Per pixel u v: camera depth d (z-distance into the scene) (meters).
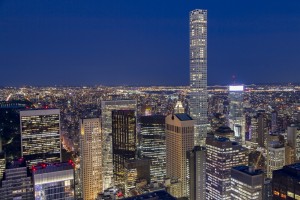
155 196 198.62
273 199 192.12
